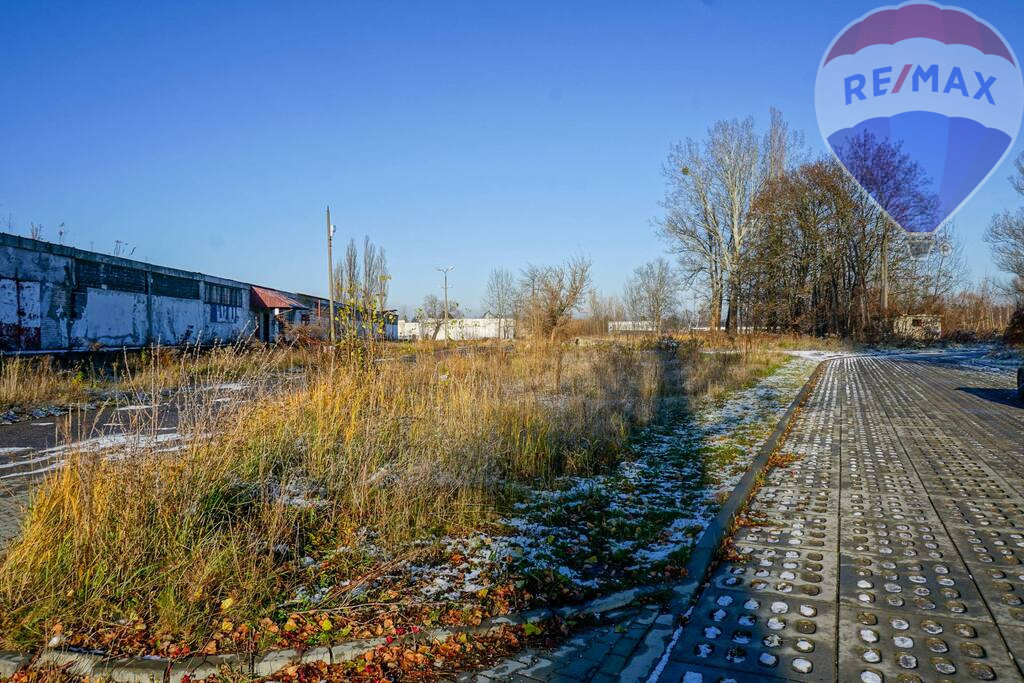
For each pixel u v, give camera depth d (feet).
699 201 141.79
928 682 9.47
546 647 10.79
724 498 18.81
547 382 36.81
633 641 10.93
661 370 50.24
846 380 60.95
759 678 9.70
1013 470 22.89
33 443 27.73
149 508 13.75
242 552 12.80
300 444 20.20
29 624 10.98
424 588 12.73
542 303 62.08
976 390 51.26
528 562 13.92
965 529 16.43
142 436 16.89
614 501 18.70
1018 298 133.80
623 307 189.06
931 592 12.64
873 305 140.56
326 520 15.97
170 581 11.68
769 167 140.26
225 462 16.42
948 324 148.36
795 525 17.01
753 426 31.65
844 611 11.88
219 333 91.40
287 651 10.37
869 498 19.44
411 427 21.97
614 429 27.04
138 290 74.18
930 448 27.17
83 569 12.05
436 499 17.04
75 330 63.87
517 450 22.17
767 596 12.61
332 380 26.09
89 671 10.06
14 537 14.12
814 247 132.57
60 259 62.03
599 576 13.47
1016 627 11.11
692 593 12.59
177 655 10.36
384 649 10.62
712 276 143.54
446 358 38.19
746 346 92.89
